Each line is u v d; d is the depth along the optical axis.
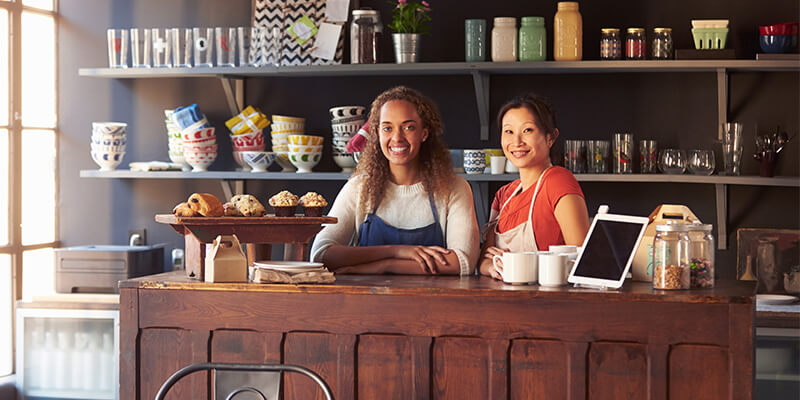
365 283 2.25
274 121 3.92
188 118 3.88
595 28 3.82
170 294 2.28
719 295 2.01
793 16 3.67
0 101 3.93
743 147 3.65
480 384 2.13
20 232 4.01
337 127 3.82
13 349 3.97
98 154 3.95
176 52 3.81
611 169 3.75
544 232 2.69
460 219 2.67
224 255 2.28
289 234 2.38
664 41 3.56
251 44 3.77
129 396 2.30
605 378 2.07
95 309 3.61
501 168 3.67
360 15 3.75
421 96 2.71
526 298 2.10
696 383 2.03
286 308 2.22
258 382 1.91
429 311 2.15
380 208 2.72
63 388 3.65
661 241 2.11
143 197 4.22
